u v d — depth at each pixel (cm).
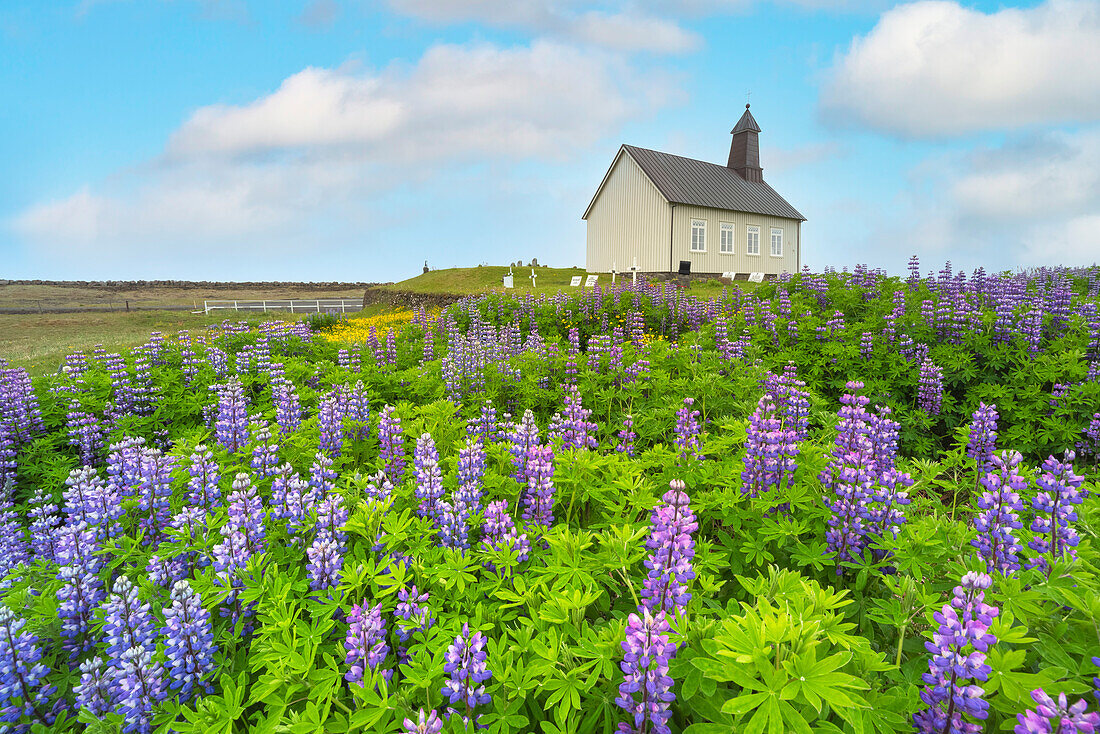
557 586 307
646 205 3922
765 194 4547
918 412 897
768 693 199
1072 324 1068
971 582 229
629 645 221
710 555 348
